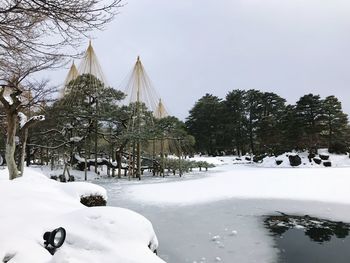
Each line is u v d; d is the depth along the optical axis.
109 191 15.47
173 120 25.08
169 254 6.59
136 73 25.88
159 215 10.01
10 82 8.54
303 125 40.81
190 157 45.41
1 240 4.00
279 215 9.78
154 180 21.17
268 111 58.94
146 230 4.79
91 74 24.39
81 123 25.64
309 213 9.93
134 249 4.22
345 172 21.23
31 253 3.80
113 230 4.55
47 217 4.94
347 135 43.75
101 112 24.17
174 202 12.09
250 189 14.62
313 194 12.70
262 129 49.00
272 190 14.08
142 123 25.28
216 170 31.19
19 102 9.47
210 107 60.00
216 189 15.05
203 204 11.62
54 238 4.15
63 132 24.39
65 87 24.28
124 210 5.14
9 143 9.42
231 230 8.27
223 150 60.16
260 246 7.02
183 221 9.23
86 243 4.24
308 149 40.97
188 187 16.12
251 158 48.53
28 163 22.20
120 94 24.94
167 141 30.45
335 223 8.79
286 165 36.56
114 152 28.52
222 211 10.42
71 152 23.89
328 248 6.84
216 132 57.53
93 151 30.05
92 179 22.75
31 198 5.95
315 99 41.72
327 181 16.25
